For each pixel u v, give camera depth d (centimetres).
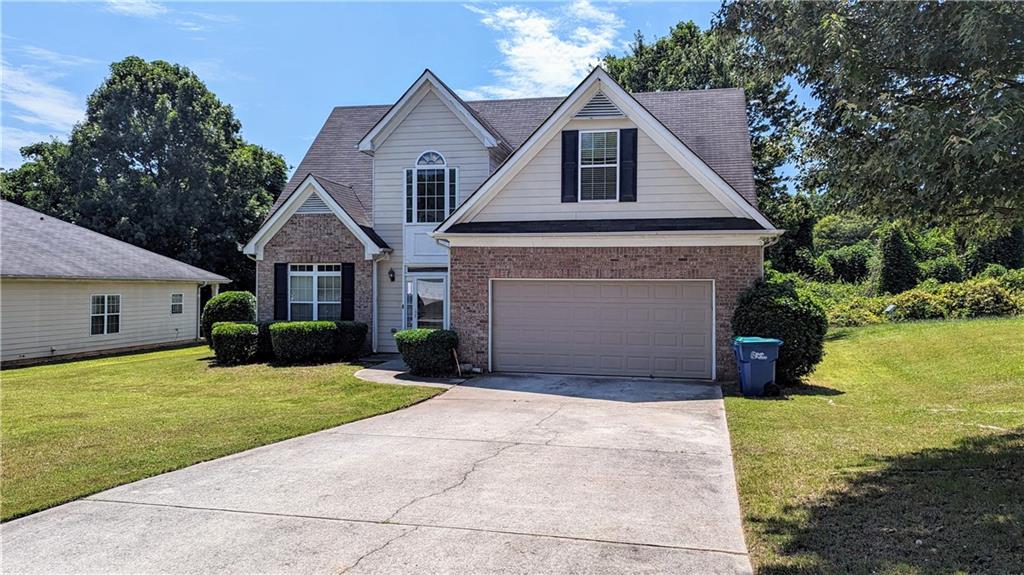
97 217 3319
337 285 1814
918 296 2250
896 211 668
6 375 1641
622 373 1396
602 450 768
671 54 3158
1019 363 1276
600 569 437
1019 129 489
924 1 584
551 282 1431
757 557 447
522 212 1464
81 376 1562
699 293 1355
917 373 1381
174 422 959
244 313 2027
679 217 1387
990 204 593
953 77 616
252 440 835
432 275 1778
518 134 1927
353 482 643
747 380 1155
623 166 1411
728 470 675
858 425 877
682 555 459
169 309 2670
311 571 440
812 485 602
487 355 1452
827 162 731
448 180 1766
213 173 3606
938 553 437
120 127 3466
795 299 1255
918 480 598
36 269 2022
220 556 468
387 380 1361
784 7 705
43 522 546
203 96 3700
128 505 586
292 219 1816
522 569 438
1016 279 2320
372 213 1827
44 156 3769
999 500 532
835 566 424
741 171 1468
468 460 726
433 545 481
